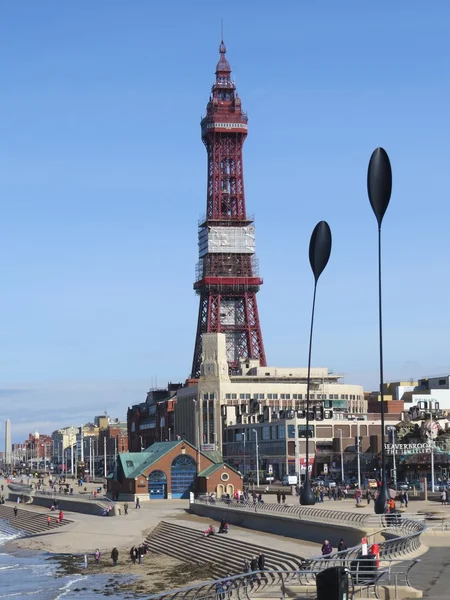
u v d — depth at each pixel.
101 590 107.56
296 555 100.62
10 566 131.25
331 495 175.00
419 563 74.88
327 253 121.38
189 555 126.31
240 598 63.69
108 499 194.50
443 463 196.00
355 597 60.03
